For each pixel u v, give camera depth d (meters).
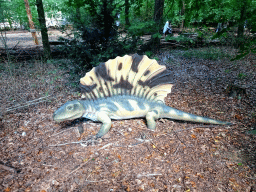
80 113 3.13
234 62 6.49
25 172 2.56
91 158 2.79
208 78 5.51
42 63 6.55
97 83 3.22
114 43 4.38
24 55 7.12
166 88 3.34
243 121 3.54
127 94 3.31
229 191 2.31
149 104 3.32
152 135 3.23
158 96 3.36
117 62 3.14
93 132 3.32
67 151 2.92
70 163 2.71
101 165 2.67
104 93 3.26
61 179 2.47
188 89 4.91
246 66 6.11
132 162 2.72
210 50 7.61
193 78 5.58
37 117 3.78
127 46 4.18
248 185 2.37
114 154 2.85
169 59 7.06
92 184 2.41
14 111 3.98
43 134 3.29
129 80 3.23
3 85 5.21
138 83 3.26
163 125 3.51
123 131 3.32
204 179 2.46
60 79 5.64
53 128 3.45
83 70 4.95
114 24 4.34
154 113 3.27
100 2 4.12
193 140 3.12
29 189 2.35
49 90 4.96
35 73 5.98
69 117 3.04
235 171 2.56
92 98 3.26
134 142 3.08
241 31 6.64
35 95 4.72
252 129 3.30
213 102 4.22
